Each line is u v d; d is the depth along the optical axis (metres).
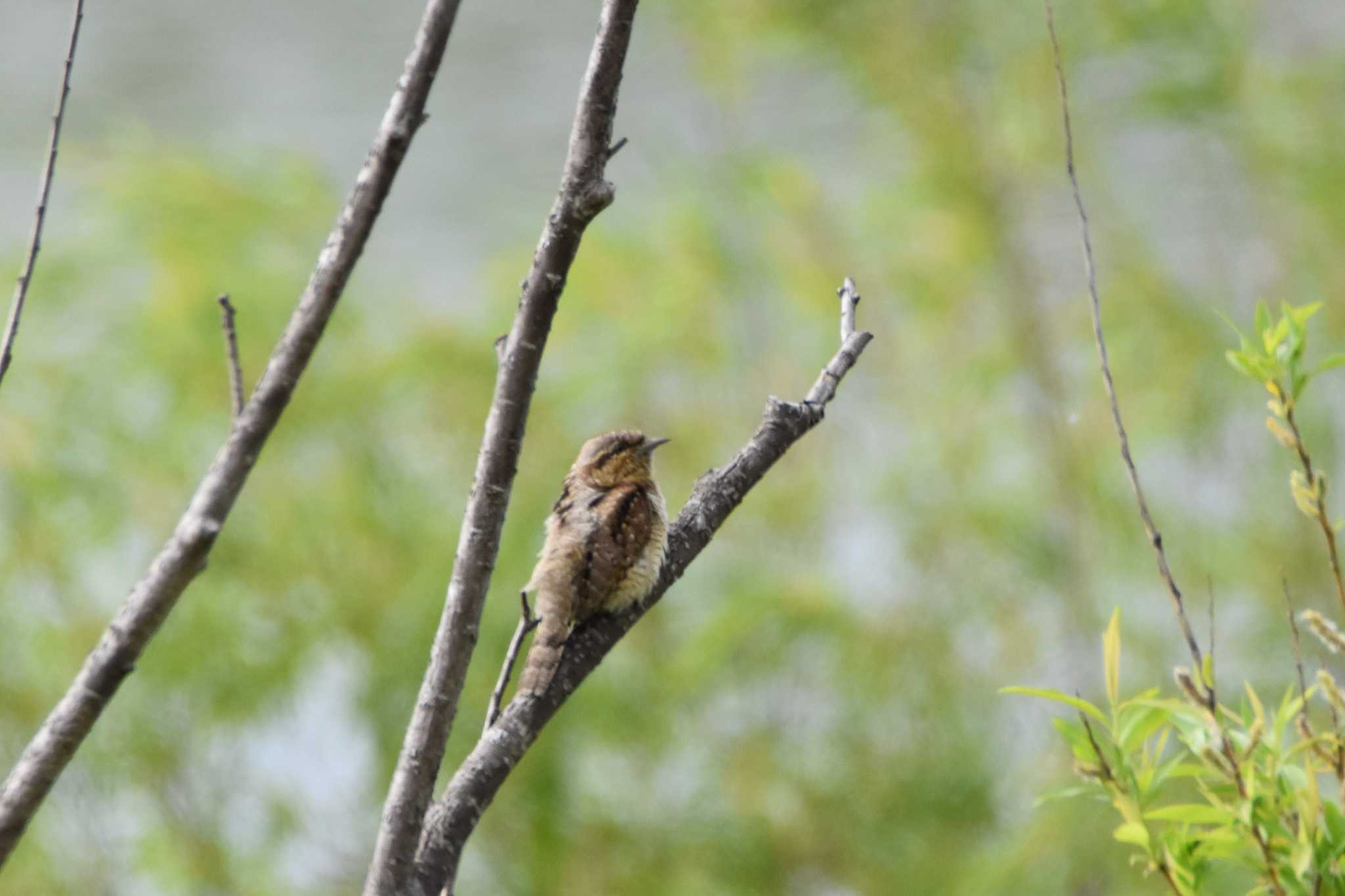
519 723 5.27
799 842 13.48
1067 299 13.74
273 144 14.70
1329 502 12.96
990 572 13.77
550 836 13.56
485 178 18.14
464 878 13.84
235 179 13.86
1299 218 13.87
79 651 13.24
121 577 13.64
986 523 13.59
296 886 13.70
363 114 19.94
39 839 13.41
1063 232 13.88
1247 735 4.89
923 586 13.86
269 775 13.82
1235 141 14.02
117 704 13.47
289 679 13.40
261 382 3.62
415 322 14.05
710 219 13.86
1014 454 14.01
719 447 13.78
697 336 13.76
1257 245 13.98
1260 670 12.80
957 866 13.25
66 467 13.17
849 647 13.20
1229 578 13.10
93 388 13.48
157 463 13.46
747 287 13.96
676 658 13.54
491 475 4.52
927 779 13.52
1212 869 5.14
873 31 13.71
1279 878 4.74
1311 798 4.66
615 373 13.74
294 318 3.64
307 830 13.81
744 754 13.59
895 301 14.21
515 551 13.33
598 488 8.11
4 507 13.28
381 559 13.52
